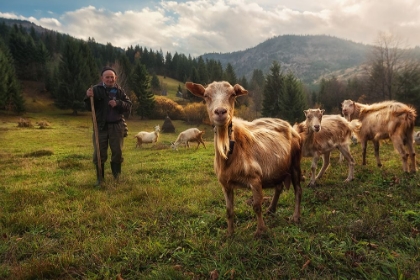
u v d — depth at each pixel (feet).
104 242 13.24
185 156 46.98
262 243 12.71
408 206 16.21
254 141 14.01
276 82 191.31
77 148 64.69
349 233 13.09
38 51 282.77
